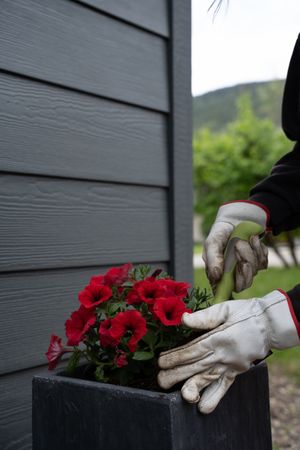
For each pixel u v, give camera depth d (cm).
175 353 96
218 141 1133
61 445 99
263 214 130
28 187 142
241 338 95
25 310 140
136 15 177
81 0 157
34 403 103
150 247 182
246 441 104
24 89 141
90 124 161
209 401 93
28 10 142
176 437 88
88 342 106
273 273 905
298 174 133
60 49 151
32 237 142
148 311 106
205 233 1198
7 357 134
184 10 194
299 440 275
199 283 770
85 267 159
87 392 96
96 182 163
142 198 180
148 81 182
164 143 189
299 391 351
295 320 98
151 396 89
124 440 92
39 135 145
